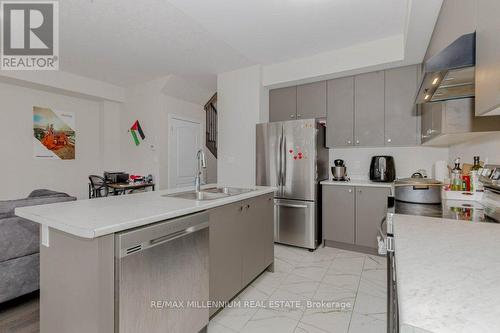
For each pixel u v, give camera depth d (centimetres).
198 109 545
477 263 68
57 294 130
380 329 169
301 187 321
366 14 246
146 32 281
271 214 251
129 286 114
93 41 302
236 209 195
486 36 90
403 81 302
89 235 102
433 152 311
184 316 145
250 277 214
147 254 123
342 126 338
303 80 352
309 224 316
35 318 179
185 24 265
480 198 175
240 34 285
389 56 291
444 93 153
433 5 192
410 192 172
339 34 284
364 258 291
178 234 139
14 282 183
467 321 41
